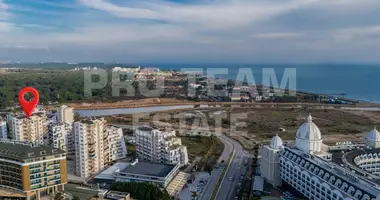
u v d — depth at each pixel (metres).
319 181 198.88
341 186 182.25
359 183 180.50
